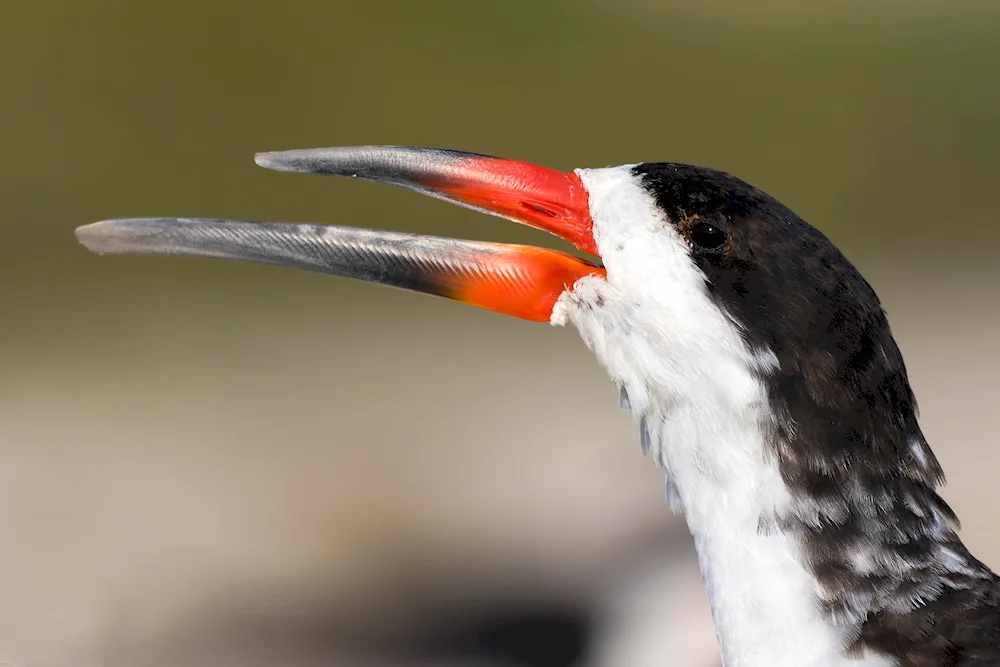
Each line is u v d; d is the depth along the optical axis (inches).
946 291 903.1
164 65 1101.1
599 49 1213.1
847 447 201.2
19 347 825.5
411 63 1159.0
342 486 556.1
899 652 192.5
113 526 540.1
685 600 404.2
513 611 442.0
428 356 780.6
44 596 487.5
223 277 936.3
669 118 1144.2
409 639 446.3
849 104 1188.5
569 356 783.7
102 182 1021.8
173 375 764.0
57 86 1077.1
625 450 553.6
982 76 1221.7
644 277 216.4
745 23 1273.4
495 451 579.5
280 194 1013.2
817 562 198.5
